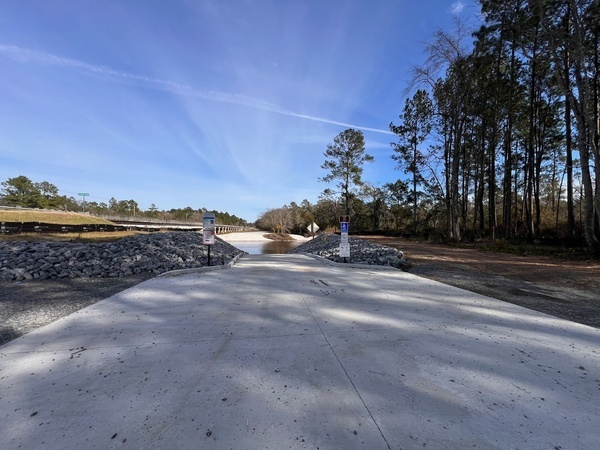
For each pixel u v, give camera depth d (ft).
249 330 11.30
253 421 6.04
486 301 15.81
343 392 7.11
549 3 38.45
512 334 11.00
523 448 5.35
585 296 17.65
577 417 6.25
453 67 57.67
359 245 41.75
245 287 18.90
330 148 106.32
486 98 59.82
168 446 5.37
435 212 90.74
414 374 8.00
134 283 20.59
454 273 25.44
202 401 6.72
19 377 7.83
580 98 39.19
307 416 6.21
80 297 16.65
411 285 19.90
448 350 9.55
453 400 6.81
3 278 21.33
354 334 10.93
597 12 34.91
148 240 34.78
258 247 93.76
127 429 5.82
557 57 39.11
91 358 8.93
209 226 26.94
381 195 120.47
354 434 5.69
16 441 5.49
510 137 59.47
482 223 77.77
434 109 69.00
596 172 36.04
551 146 67.82
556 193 89.35
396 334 10.93
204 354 9.20
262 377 7.80
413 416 6.23
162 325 11.86
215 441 5.49
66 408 6.49
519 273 25.30
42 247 28.94
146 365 8.49
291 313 13.44
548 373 8.13
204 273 24.49
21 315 13.38
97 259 26.11
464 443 5.46
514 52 54.60
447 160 67.87
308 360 8.80
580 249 39.60
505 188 63.05
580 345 10.04
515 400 6.83
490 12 51.34
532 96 54.80
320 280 21.43
